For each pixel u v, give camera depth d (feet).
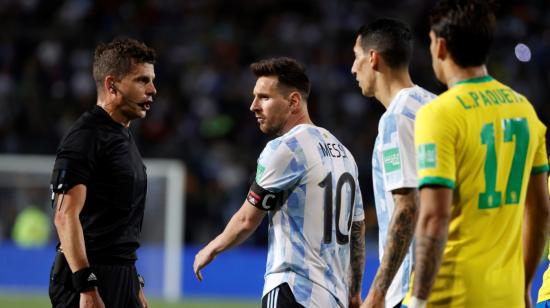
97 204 56.54
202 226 181.78
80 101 200.54
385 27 51.67
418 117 43.96
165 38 208.95
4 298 150.71
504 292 44.55
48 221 163.12
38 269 162.50
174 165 167.02
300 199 54.60
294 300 53.67
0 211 161.79
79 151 55.36
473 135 43.57
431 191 42.52
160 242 165.58
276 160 54.39
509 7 225.97
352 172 57.47
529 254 47.75
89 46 207.21
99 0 223.51
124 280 57.31
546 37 219.20
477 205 44.04
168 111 202.18
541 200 47.32
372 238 165.78
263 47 207.31
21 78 205.16
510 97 45.42
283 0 227.20
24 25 209.87
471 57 44.34
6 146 181.27
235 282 166.71
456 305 44.04
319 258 54.65
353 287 59.11
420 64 191.11
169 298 163.32
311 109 197.36
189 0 226.38
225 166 188.24
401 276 50.90
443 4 44.60
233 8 226.38
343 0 224.74
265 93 57.47
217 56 211.20
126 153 57.52
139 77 57.62
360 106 200.13
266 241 174.09
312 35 219.61
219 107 204.03
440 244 42.24
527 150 45.47
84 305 54.19
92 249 56.39
